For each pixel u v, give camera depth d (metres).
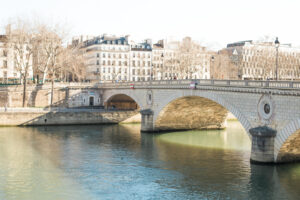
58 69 96.50
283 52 116.19
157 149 55.16
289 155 41.78
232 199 34.12
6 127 73.00
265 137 41.31
